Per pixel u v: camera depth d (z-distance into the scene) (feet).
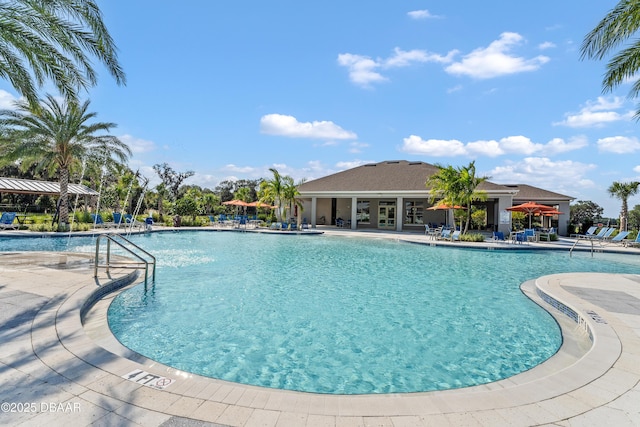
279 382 13.61
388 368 14.88
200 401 9.69
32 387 10.08
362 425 8.75
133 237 67.26
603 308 19.95
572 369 12.11
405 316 21.58
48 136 65.16
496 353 16.40
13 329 14.53
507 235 78.28
